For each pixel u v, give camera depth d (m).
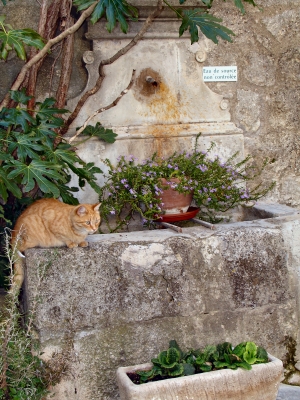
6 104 3.82
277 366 3.27
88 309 3.42
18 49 3.44
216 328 3.60
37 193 3.93
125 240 3.49
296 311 3.74
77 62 3.99
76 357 3.42
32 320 3.26
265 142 4.32
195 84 4.13
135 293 3.47
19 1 3.94
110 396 3.47
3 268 3.79
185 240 3.54
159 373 3.22
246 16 4.22
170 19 4.02
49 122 3.71
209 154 4.14
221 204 4.11
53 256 3.37
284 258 3.70
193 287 3.54
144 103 4.05
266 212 3.98
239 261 3.61
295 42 4.32
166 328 3.53
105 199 3.94
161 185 3.72
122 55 3.96
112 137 3.89
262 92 4.29
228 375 3.19
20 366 3.19
